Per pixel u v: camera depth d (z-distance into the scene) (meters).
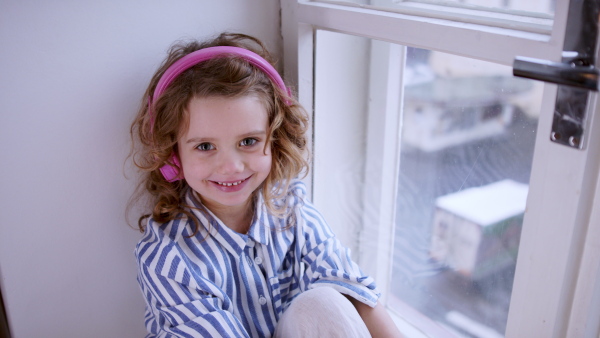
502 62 0.75
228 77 0.86
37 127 0.89
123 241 1.03
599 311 0.82
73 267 1.00
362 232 1.37
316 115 1.16
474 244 1.15
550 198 0.77
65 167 0.94
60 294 1.00
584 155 0.71
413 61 1.16
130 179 1.00
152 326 0.99
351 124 1.23
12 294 0.96
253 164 0.90
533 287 0.84
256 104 0.88
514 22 0.77
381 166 1.31
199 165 0.88
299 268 1.04
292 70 1.10
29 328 1.00
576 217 0.75
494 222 1.08
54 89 0.89
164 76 0.88
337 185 1.28
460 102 1.10
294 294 1.05
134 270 1.07
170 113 0.87
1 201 0.90
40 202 0.93
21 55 0.85
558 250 0.78
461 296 1.20
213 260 0.95
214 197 0.91
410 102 1.22
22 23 0.84
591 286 0.79
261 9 1.06
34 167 0.91
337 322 0.85
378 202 1.35
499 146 1.03
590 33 0.65
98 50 0.91
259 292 1.00
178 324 0.89
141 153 0.99
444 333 1.21
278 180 1.00
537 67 0.63
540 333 0.85
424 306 1.29
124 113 0.96
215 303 0.91
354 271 1.00
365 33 0.94
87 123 0.93
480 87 1.04
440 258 1.24
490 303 1.13
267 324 1.00
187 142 0.88
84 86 0.91
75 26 0.88
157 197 1.00
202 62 0.88
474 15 0.83
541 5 0.76
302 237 1.03
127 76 0.94
